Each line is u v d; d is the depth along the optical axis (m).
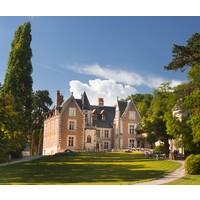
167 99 57.53
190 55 39.06
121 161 49.72
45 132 96.00
